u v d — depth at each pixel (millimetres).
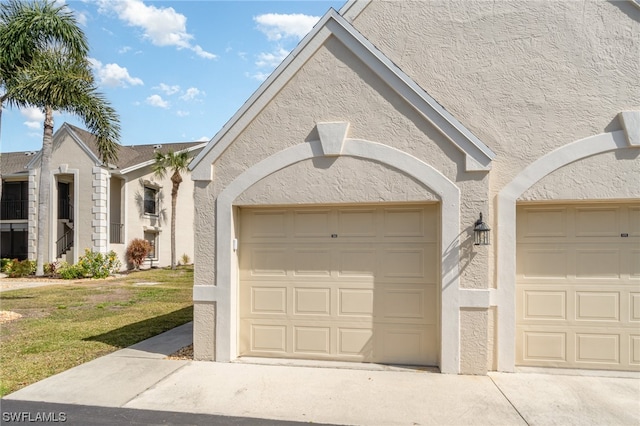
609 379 6105
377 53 6535
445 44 6984
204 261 7031
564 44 6633
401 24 7137
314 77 6820
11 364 6902
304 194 6793
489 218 6535
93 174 23250
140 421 4797
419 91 6422
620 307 6492
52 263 22656
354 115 6684
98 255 21766
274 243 7156
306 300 7016
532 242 6742
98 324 10117
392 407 5133
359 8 7227
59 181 24828
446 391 5605
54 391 5680
